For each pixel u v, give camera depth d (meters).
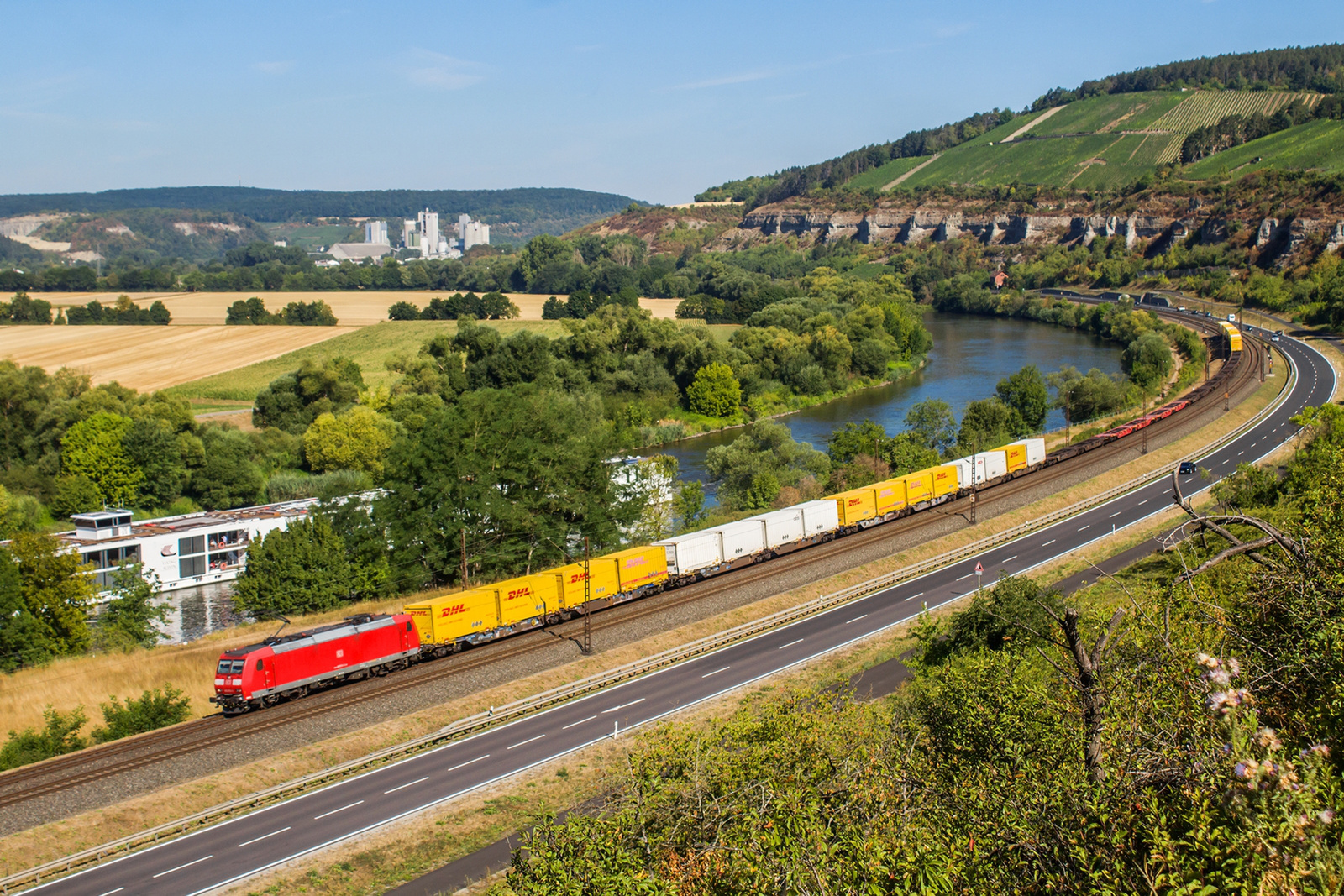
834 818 20.89
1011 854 15.54
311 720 50.44
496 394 85.38
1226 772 12.85
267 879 37.56
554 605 65.12
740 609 67.31
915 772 23.75
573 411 94.81
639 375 166.75
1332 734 15.85
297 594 74.25
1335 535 21.78
